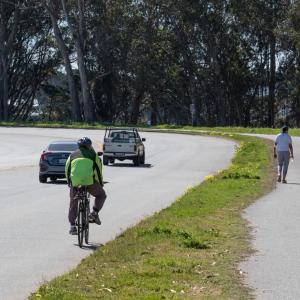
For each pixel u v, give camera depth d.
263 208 22.89
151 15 123.12
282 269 13.10
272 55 126.06
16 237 17.81
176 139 81.81
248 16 119.00
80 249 16.08
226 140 79.12
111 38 121.94
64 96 142.75
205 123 138.00
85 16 123.12
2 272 13.44
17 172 42.56
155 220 19.61
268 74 129.25
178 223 18.94
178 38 122.75
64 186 33.38
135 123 130.88
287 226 18.91
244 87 130.75
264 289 11.41
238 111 132.88
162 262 13.32
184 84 131.00
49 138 84.38
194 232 17.27
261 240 16.53
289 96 133.50
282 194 27.31
